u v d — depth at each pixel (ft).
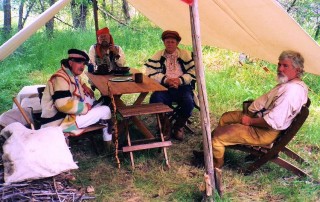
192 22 10.43
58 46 32.17
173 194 12.37
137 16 44.60
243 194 12.49
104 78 16.57
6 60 28.91
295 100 12.10
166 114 15.29
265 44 15.08
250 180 13.34
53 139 11.93
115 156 14.42
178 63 17.38
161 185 12.94
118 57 19.04
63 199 11.14
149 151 15.25
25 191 10.80
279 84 12.75
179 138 16.65
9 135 12.24
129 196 12.30
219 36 17.25
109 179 13.29
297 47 13.43
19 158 11.18
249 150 13.53
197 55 10.58
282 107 12.11
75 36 35.19
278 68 12.59
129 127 17.74
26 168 11.03
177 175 13.58
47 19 13.89
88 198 11.97
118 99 15.49
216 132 13.38
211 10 14.38
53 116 13.64
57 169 11.34
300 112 12.03
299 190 12.65
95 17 23.16
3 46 12.68
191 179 13.30
